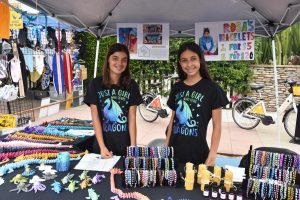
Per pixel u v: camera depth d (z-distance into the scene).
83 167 1.95
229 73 7.97
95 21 4.10
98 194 1.55
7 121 3.07
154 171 1.68
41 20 4.92
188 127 2.28
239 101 6.32
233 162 3.33
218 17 3.89
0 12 2.77
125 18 4.03
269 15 3.63
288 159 1.68
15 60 4.39
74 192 1.57
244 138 5.50
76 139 2.77
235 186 1.64
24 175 1.80
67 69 4.70
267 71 7.92
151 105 6.77
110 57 2.34
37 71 5.85
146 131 6.00
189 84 2.31
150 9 3.73
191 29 4.31
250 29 3.72
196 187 1.66
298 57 8.53
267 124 6.00
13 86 4.43
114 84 2.44
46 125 3.38
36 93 7.02
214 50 3.91
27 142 2.53
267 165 1.70
